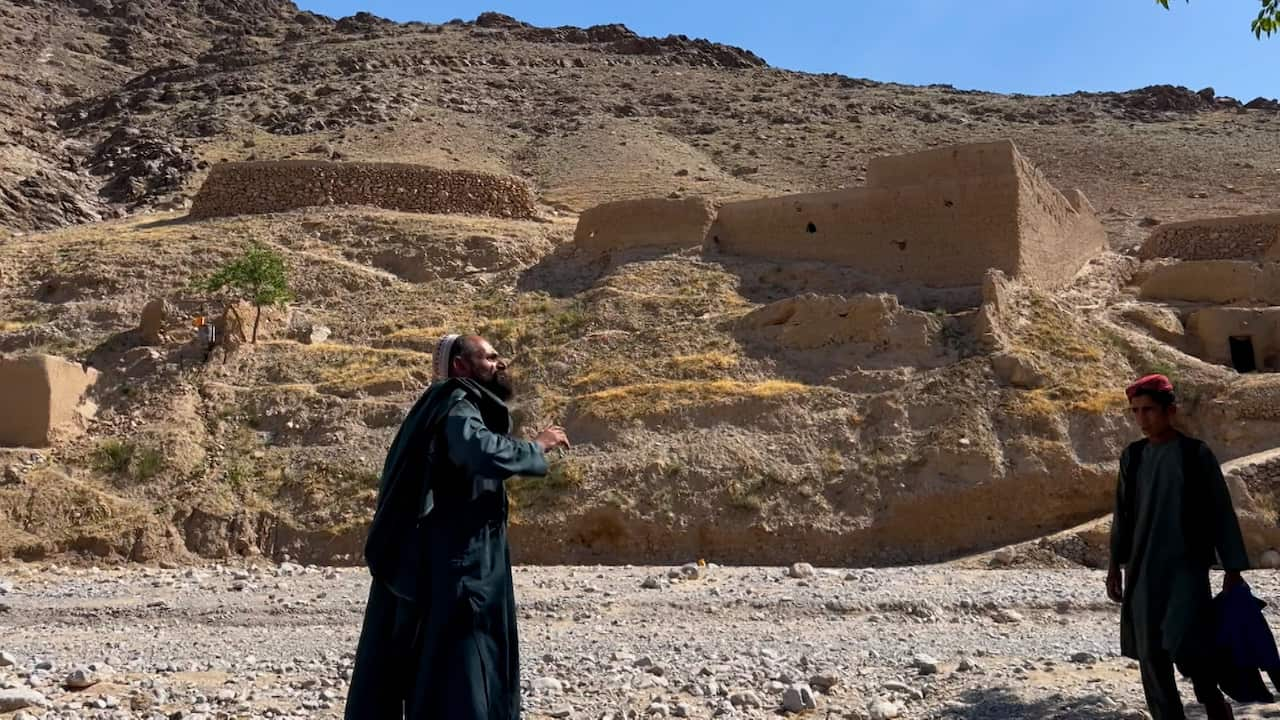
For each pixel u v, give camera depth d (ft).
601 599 40.68
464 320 87.76
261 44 330.54
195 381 77.77
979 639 32.78
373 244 108.47
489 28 346.95
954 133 216.74
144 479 65.82
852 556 57.47
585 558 58.08
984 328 69.62
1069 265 89.92
